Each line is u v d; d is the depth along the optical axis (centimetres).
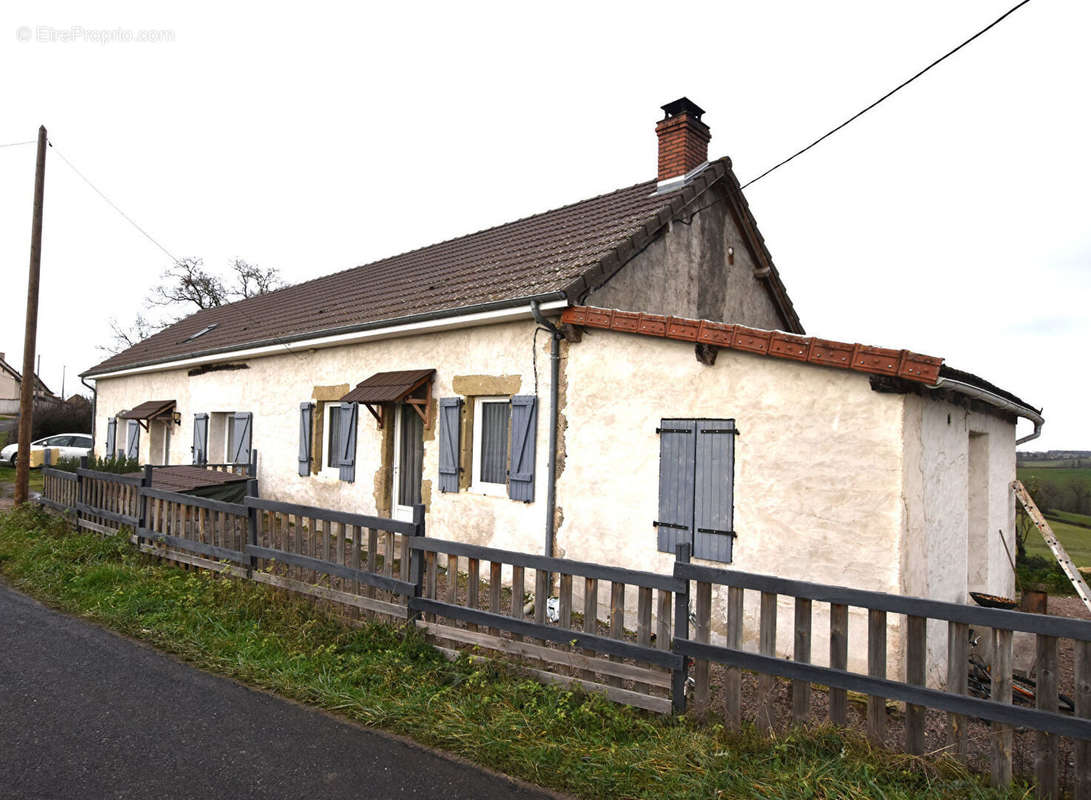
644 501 638
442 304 846
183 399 1409
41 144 1176
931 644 522
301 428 1058
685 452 610
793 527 538
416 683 428
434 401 852
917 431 510
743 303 1047
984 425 683
